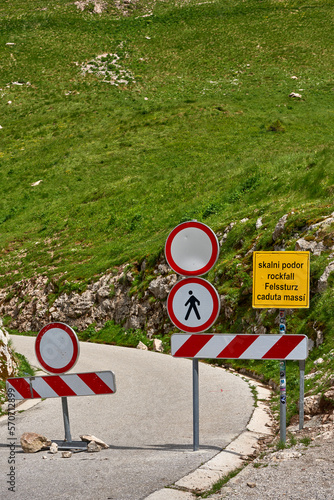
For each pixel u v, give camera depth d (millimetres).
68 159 49906
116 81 71062
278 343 6465
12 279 31359
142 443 7145
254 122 52000
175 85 68312
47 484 5434
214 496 4816
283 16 91938
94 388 7055
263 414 8562
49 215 40125
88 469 5930
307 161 27656
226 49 80562
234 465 5859
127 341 21672
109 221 34781
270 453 6125
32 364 15781
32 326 27688
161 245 24047
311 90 62062
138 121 56281
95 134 54781
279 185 25734
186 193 34938
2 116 63344
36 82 72625
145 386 11719
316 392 8297
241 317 15719
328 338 11031
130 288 23766
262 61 74875
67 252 32344
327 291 12438
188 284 6691
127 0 104812
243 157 40438
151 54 81000
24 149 54062
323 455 5578
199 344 6605
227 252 20219
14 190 46312
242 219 21562
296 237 16109
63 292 27000
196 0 104062
